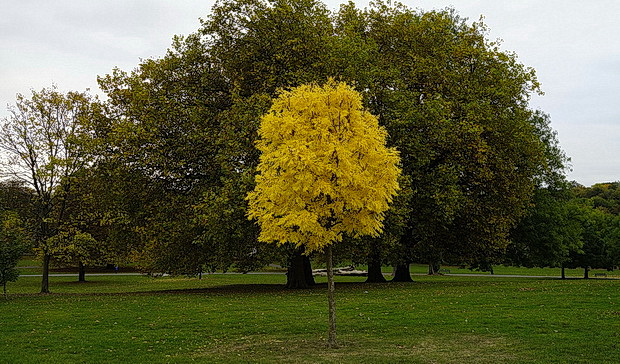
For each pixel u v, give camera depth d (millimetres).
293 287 29344
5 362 11047
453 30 34406
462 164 28328
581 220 46375
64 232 27875
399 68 28922
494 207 29125
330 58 24469
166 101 24953
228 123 23406
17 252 24359
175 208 25109
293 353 11469
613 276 57281
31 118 28578
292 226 11969
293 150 10938
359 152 11562
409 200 24219
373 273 34062
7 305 21188
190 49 27219
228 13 27422
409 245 32781
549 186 44438
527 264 44688
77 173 28156
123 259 34844
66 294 27328
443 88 29234
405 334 13430
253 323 15578
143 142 25000
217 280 46750
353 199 11273
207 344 12664
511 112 31250
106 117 28734
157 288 37500
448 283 30078
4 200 31719
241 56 26078
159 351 11977
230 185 21531
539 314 15648
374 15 31500
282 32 25641
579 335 12562
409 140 25703
